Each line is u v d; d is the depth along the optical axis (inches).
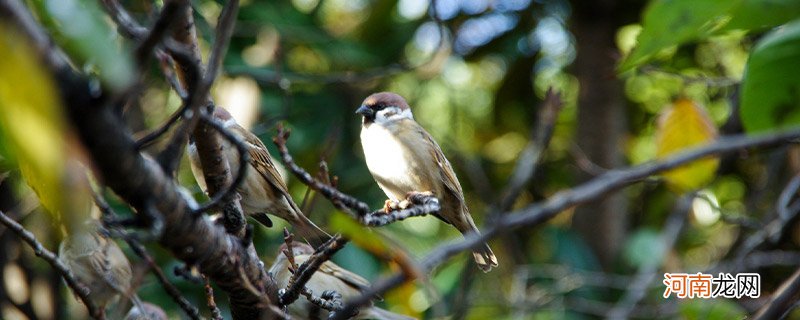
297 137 492.1
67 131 94.3
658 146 295.7
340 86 548.1
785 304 221.1
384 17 570.6
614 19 605.0
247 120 458.0
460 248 134.6
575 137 606.2
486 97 663.8
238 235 216.4
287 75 448.5
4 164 139.3
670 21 124.5
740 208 600.4
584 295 536.4
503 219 135.1
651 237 511.8
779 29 142.3
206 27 471.8
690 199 384.8
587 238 601.0
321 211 453.4
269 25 504.1
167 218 167.6
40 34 108.7
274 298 230.8
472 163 472.1
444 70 595.8
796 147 418.3
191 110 158.2
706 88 572.4
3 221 218.2
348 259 456.1
